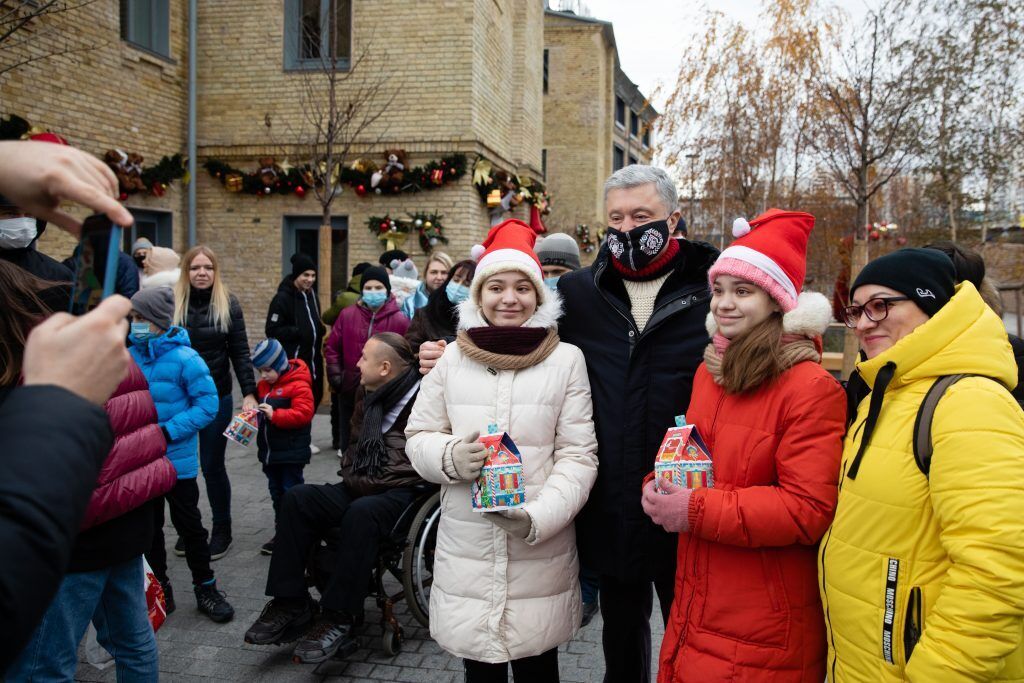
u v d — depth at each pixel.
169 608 4.14
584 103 26.48
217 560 4.89
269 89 11.29
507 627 2.53
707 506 2.05
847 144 9.88
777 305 2.18
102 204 1.02
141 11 10.34
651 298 2.72
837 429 2.06
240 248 11.55
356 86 11.20
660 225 2.59
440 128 11.10
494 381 2.63
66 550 0.93
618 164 33.53
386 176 10.91
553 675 2.73
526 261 2.62
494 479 2.38
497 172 11.72
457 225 11.13
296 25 11.30
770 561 2.08
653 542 2.62
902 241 13.95
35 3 7.25
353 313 6.35
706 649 2.13
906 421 1.80
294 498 3.67
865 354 2.08
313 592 4.70
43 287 2.02
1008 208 10.30
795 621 2.08
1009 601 1.56
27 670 2.36
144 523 2.67
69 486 0.93
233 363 5.20
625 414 2.64
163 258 5.75
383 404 3.97
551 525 2.43
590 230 25.09
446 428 2.77
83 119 9.21
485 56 11.72
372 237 11.30
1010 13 9.05
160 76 10.65
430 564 3.89
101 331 1.00
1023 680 1.75
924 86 9.38
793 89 13.66
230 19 11.31
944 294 1.88
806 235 2.27
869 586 1.81
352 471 3.84
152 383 4.00
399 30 11.09
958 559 1.63
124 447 2.54
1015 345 2.60
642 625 2.78
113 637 2.73
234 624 4.05
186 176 11.05
